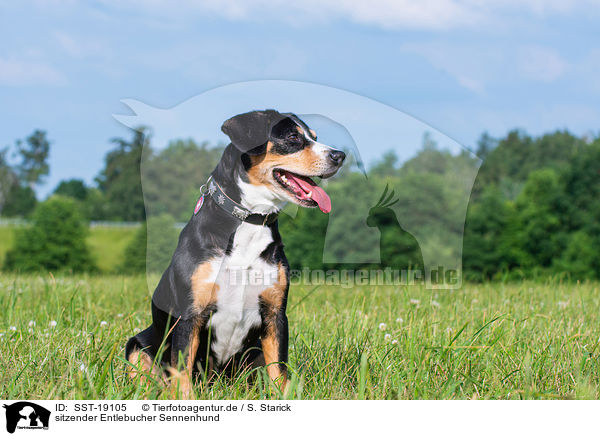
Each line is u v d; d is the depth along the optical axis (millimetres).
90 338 3926
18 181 48156
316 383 3182
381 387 3143
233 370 3574
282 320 3385
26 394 2988
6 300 5707
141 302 5852
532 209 21016
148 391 2949
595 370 3484
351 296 6566
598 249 20156
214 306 3254
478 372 3430
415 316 4699
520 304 5992
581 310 5707
